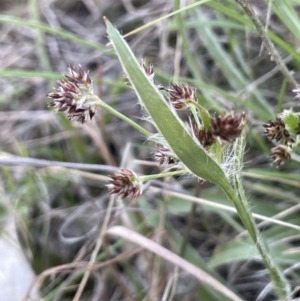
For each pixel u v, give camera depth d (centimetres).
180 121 9
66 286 19
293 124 10
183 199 19
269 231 17
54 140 24
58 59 27
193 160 9
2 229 19
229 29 20
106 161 22
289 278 17
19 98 26
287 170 19
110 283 19
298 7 18
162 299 17
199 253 19
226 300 17
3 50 28
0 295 18
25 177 22
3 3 31
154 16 25
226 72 20
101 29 27
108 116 24
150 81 9
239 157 10
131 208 18
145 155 22
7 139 25
